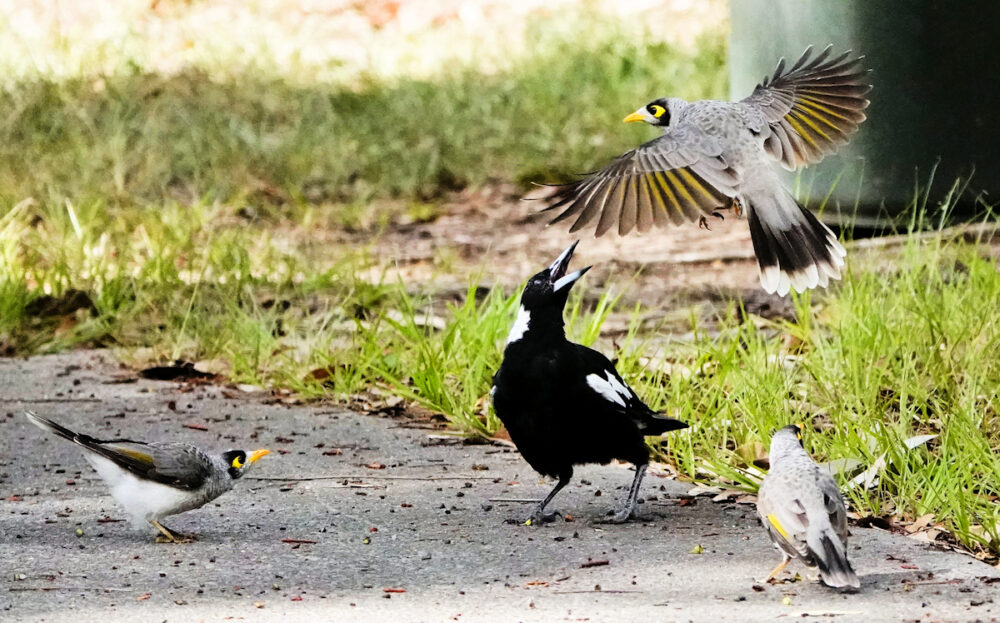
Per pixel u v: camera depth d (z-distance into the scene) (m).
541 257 18.92
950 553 8.78
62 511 9.82
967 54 16.28
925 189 16.73
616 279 17.39
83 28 34.44
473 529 9.42
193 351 14.50
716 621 7.56
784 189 7.77
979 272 13.66
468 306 13.64
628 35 32.66
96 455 9.03
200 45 32.53
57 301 15.97
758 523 9.52
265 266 17.42
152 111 24.03
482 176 23.28
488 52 32.47
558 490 9.70
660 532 9.34
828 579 7.55
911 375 11.72
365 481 10.62
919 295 13.25
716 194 7.38
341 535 9.28
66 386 13.63
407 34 36.31
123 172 20.86
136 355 14.65
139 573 8.47
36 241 17.66
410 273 18.11
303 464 11.08
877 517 9.46
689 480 10.66
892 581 8.23
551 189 22.67
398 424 12.33
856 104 7.88
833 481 8.01
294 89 27.52
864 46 16.70
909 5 16.36
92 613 7.75
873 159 16.91
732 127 7.72
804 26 17.08
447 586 8.24
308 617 7.69
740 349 12.18
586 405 9.29
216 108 25.03
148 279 16.59
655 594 8.05
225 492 9.30
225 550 8.95
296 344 14.37
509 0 39.28
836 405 11.20
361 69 30.66
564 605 7.87
